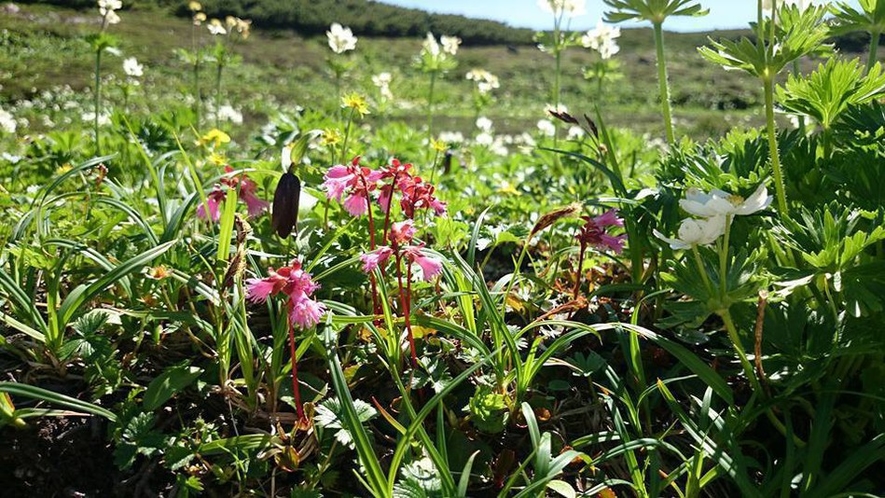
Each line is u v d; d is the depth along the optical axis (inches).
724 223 14.2
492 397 16.2
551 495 15.6
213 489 15.3
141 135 40.6
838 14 20.9
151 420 15.6
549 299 21.7
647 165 43.1
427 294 20.8
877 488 16.2
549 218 18.2
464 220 28.7
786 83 20.0
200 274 20.6
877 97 19.2
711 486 16.3
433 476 14.3
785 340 16.3
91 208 24.1
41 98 133.7
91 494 15.1
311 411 15.5
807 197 19.5
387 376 17.8
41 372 17.1
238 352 17.0
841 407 16.8
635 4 23.2
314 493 14.6
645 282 21.0
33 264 19.1
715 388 15.8
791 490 15.6
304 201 22.8
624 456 16.7
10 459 15.2
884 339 15.5
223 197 20.0
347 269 18.8
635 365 16.8
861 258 16.6
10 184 35.6
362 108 26.7
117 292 20.2
